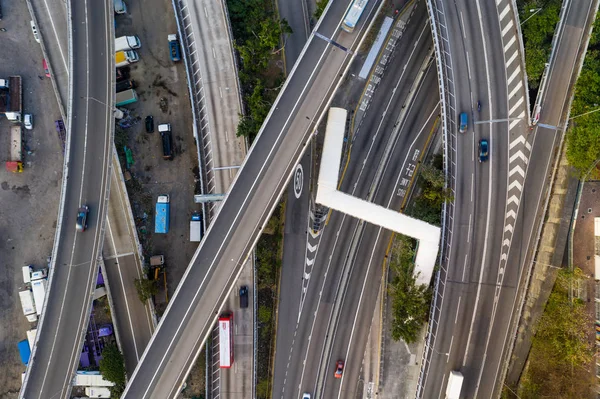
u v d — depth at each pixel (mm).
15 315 64062
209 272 54500
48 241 64688
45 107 65500
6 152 64812
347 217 62594
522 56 55438
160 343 54250
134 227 61781
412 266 56594
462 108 56812
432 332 56312
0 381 63281
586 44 55125
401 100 62750
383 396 61281
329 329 62031
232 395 59094
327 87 55344
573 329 50688
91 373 60312
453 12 56969
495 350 56438
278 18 65000
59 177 65250
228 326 57000
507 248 56688
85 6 58281
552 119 56438
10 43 65625
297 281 62594
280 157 54875
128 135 64938
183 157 65000
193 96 60188
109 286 61281
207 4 60500
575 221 53969
